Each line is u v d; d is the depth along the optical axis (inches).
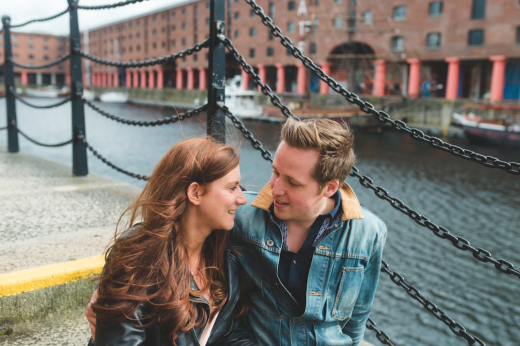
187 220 51.6
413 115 1375.5
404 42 1428.4
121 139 1188.5
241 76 1886.1
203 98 2090.3
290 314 58.2
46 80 3486.7
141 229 49.6
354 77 1620.3
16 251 88.4
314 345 58.1
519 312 342.6
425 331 322.7
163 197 49.8
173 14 2300.7
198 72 2370.8
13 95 237.0
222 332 56.9
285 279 58.3
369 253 57.8
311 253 57.3
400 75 1565.0
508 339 309.3
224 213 51.3
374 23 1471.5
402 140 1248.8
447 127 1317.7
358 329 63.1
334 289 57.8
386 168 868.0
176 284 48.1
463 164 925.8
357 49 1635.1
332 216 56.3
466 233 502.0
